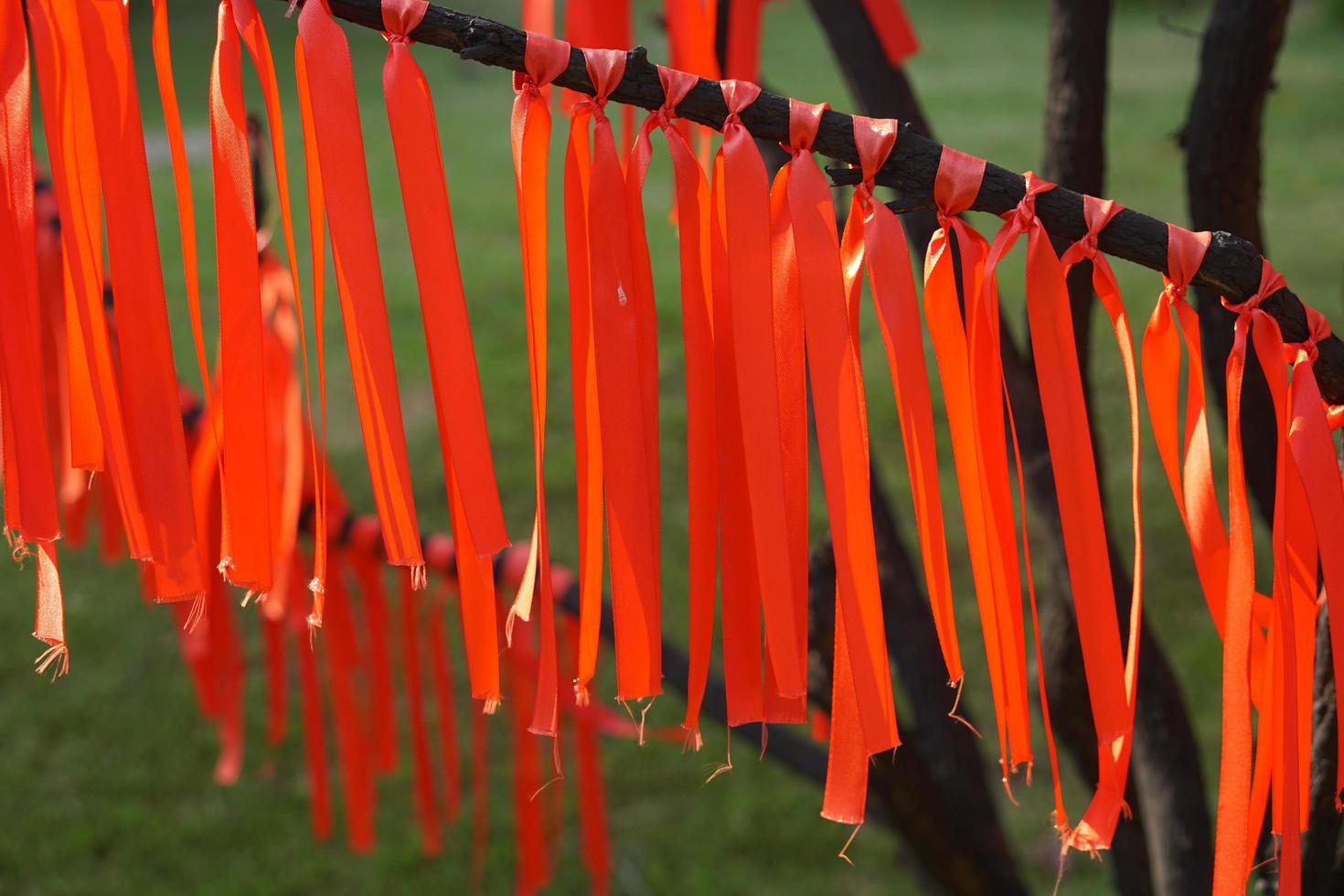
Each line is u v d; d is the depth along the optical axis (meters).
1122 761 0.74
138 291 0.70
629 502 0.72
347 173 0.67
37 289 0.73
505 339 6.12
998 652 0.76
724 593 0.74
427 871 3.22
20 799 3.45
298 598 1.74
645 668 0.72
